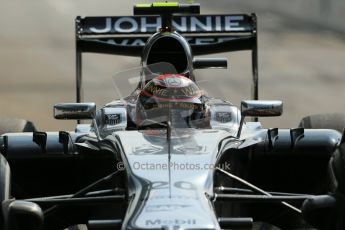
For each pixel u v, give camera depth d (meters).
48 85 56.69
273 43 69.44
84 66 61.62
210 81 28.12
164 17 32.84
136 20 36.75
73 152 26.56
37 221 21.41
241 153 26.06
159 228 19.14
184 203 20.14
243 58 64.00
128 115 26.41
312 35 72.56
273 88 56.16
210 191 21.30
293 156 26.62
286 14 80.62
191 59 29.95
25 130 29.89
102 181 23.55
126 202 21.91
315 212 22.39
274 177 27.61
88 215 26.77
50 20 76.94
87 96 53.66
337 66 62.41
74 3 83.50
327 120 30.14
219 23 36.69
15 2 83.75
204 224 19.28
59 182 27.64
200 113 25.23
